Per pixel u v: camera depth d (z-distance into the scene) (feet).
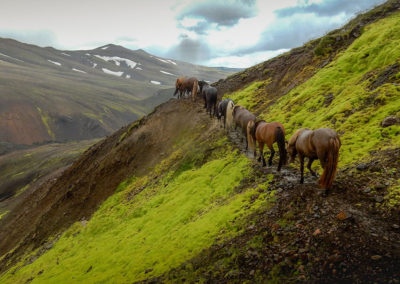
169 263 30.22
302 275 18.85
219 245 27.66
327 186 24.80
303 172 32.22
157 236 41.81
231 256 24.56
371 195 23.85
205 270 25.03
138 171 88.28
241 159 48.65
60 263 58.49
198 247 30.04
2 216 216.95
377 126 35.22
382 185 24.26
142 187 73.72
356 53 60.29
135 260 37.60
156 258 33.83
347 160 32.09
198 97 103.91
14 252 94.17
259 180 37.47
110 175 95.86
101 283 36.35
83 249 59.21
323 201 24.93
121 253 43.70
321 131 25.30
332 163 24.21
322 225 22.17
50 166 422.82
